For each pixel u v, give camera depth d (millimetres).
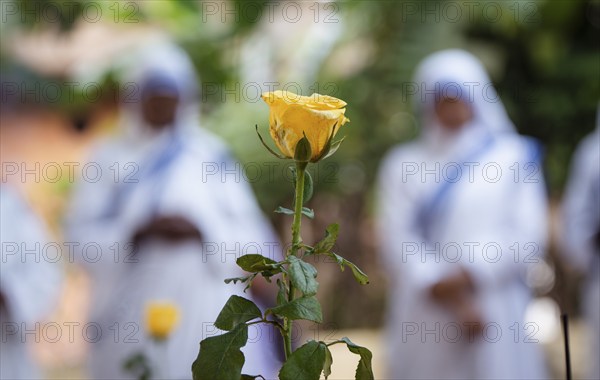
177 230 7090
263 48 12953
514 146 7848
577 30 13219
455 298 7602
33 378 7156
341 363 9625
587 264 8469
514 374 7598
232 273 7156
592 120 13172
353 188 13555
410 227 7887
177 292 6996
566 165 13125
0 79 9039
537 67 13172
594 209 8469
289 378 1984
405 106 13102
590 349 8398
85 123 13648
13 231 7129
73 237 7430
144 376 4797
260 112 12773
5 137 8680
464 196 7727
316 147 2072
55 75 13836
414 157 8086
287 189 12758
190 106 7762
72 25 12688
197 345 6715
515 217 7688
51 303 7332
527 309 7754
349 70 13156
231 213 7410
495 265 7562
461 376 7598
